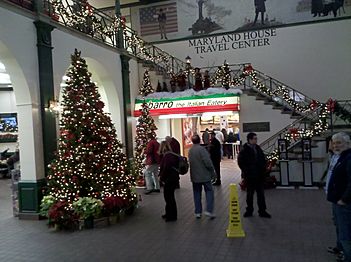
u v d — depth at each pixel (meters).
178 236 6.38
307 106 14.71
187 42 17.59
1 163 17.11
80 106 7.90
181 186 11.67
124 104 13.45
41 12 8.74
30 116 8.34
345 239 4.22
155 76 15.37
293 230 6.39
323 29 15.73
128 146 13.48
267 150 13.12
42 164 8.57
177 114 13.87
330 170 4.70
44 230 7.30
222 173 14.21
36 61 8.59
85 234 6.82
